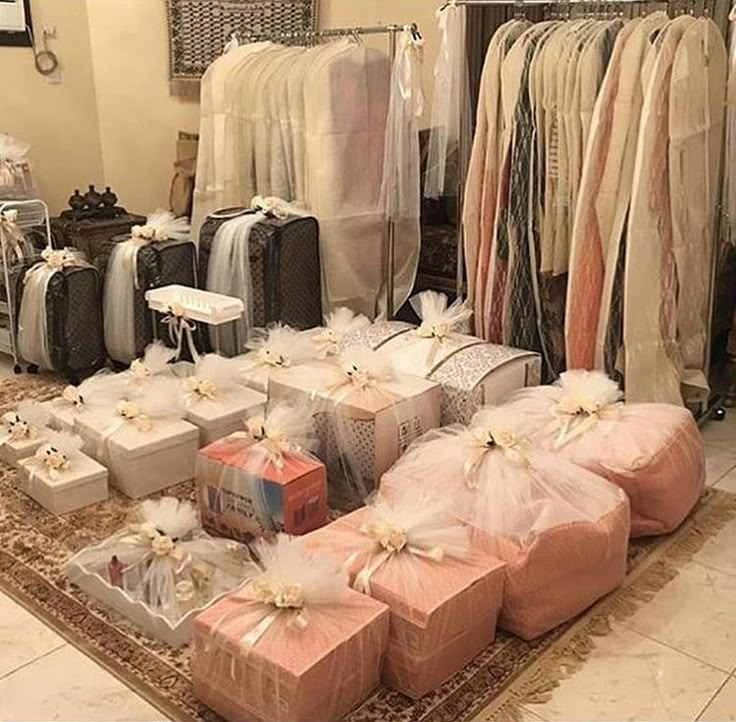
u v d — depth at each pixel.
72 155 4.57
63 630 1.92
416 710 1.67
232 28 4.40
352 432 2.37
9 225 3.43
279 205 3.41
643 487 2.21
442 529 1.81
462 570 1.76
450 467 2.07
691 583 2.11
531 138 2.84
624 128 2.65
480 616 1.78
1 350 3.62
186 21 4.46
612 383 2.44
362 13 4.32
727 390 3.26
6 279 3.45
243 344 3.34
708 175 2.79
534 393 2.47
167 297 2.97
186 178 4.47
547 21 3.23
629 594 2.06
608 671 1.80
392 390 2.44
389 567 1.75
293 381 2.53
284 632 1.58
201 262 3.46
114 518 2.37
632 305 2.72
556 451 2.27
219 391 2.67
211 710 1.68
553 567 1.87
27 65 4.31
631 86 2.62
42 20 4.32
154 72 4.62
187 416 2.60
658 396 2.82
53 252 3.39
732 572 2.16
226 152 3.75
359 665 1.62
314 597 1.63
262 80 3.57
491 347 2.73
